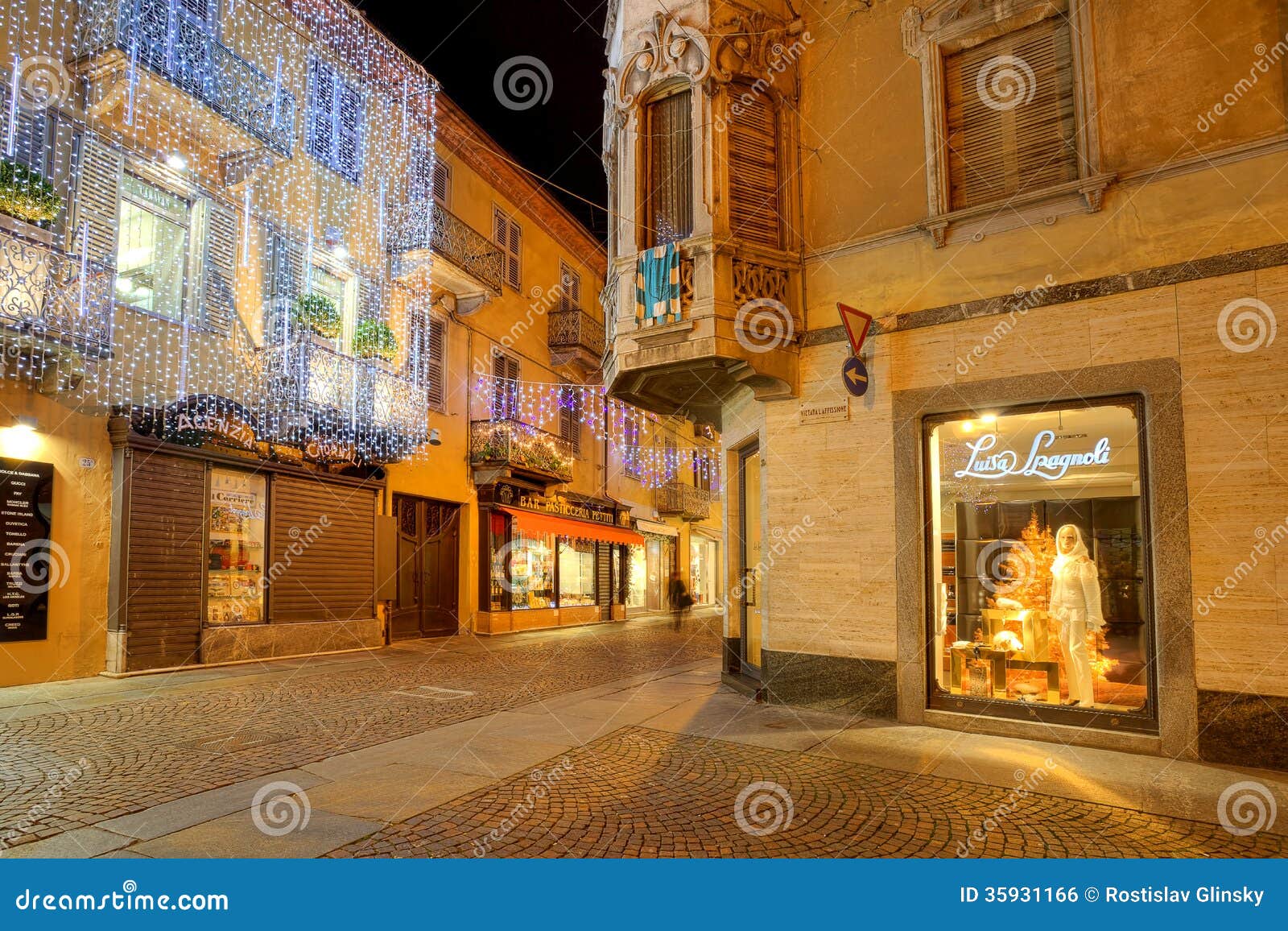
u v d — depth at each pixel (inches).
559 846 164.1
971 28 305.0
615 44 396.2
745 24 340.5
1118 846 167.2
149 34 412.8
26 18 378.6
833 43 343.9
